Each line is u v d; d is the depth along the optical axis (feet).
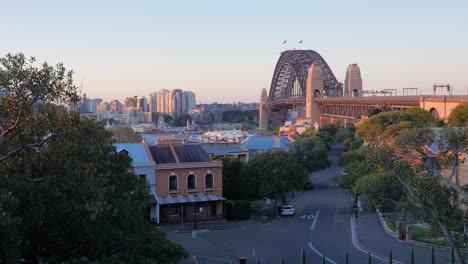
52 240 91.30
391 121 323.98
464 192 74.18
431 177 77.71
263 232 188.65
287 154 237.66
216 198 211.82
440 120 343.67
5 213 64.59
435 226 78.69
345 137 478.59
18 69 65.10
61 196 84.43
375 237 170.91
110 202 100.68
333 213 223.92
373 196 96.02
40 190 75.51
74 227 89.56
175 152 217.56
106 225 92.89
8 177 68.90
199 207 212.43
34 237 90.27
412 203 80.12
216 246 166.61
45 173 72.84
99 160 108.58
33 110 70.64
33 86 66.44
